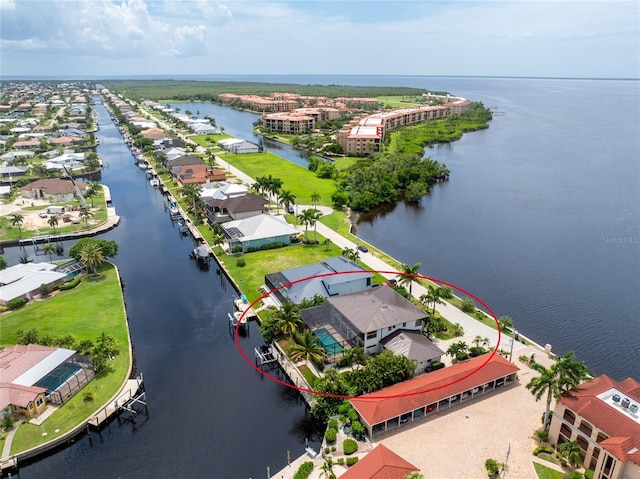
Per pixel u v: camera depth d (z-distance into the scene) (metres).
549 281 104.19
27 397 61.19
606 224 141.00
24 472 55.22
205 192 157.75
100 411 62.78
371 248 120.25
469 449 55.59
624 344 81.25
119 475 55.03
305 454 56.53
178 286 103.31
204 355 78.12
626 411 51.25
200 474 55.16
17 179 188.12
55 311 88.38
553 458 54.19
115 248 110.75
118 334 81.62
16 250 123.75
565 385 55.66
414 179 183.50
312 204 157.12
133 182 194.12
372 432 57.53
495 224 142.00
